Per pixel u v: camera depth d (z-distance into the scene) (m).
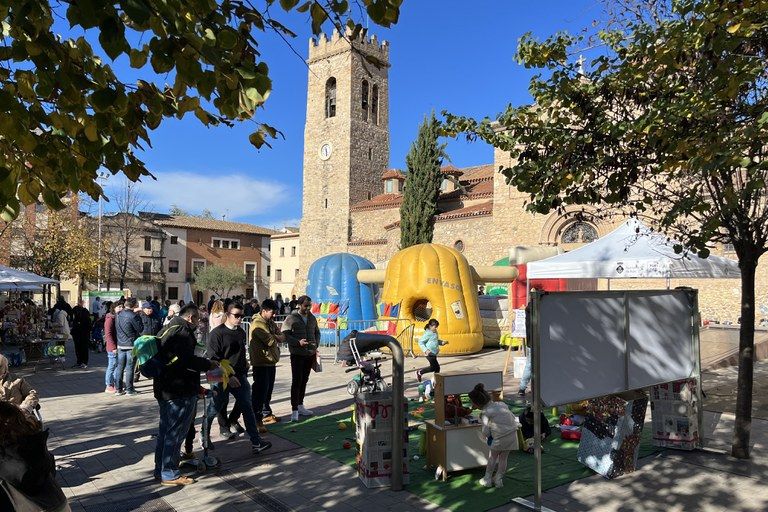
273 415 8.56
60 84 2.60
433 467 6.21
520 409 9.11
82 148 3.08
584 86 6.51
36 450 3.05
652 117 5.36
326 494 5.58
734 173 6.37
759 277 22.72
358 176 45.91
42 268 32.03
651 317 6.47
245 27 3.18
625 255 9.97
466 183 39.47
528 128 6.84
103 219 51.47
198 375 6.01
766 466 6.21
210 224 62.84
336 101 46.72
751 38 5.07
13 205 2.79
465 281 17.72
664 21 6.27
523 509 5.15
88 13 2.17
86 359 15.60
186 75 2.63
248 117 2.90
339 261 22.06
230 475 6.15
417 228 35.41
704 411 8.92
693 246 6.41
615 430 5.94
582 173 6.08
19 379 5.62
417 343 16.70
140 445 7.36
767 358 15.36
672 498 5.34
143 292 55.25
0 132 2.52
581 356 5.63
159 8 2.34
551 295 5.41
